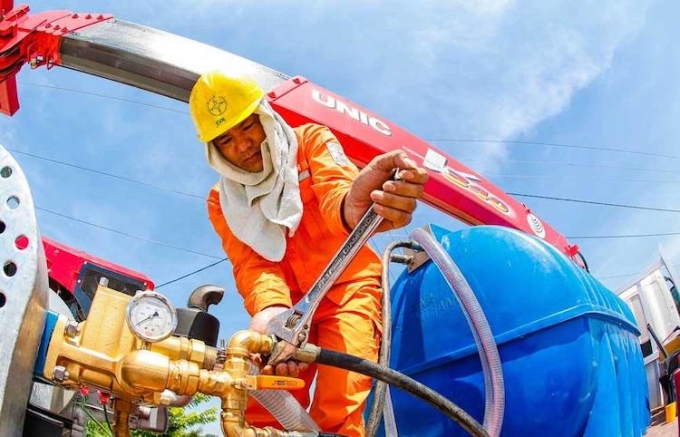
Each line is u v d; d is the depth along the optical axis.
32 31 5.82
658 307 3.93
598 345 2.40
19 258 1.48
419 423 2.72
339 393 2.37
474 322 2.50
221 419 1.77
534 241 2.58
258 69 5.65
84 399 2.77
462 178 5.68
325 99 5.29
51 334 1.61
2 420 1.39
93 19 5.93
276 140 2.58
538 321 2.44
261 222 2.64
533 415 2.40
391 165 2.07
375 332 2.58
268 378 1.82
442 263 2.62
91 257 3.84
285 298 2.54
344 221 2.34
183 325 2.21
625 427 2.44
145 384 1.61
